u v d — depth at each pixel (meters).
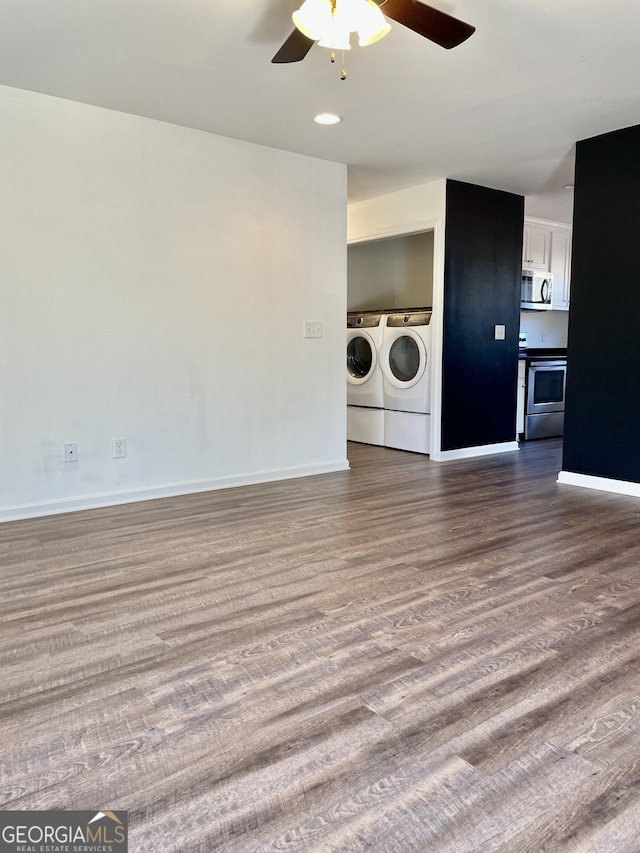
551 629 2.09
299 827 1.23
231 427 4.13
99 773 1.39
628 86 3.07
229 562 2.74
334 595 2.37
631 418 3.88
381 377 5.79
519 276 5.56
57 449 3.46
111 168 3.48
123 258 3.57
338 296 4.59
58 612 2.23
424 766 1.41
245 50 2.70
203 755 1.45
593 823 1.24
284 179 4.20
